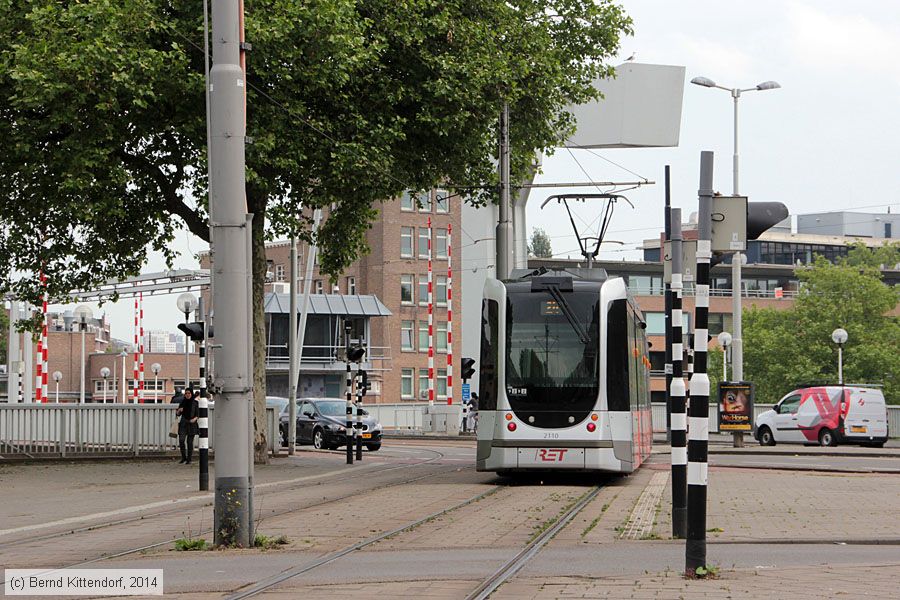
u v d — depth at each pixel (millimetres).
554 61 39219
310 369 103312
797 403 53656
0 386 97250
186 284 56188
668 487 26797
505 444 27531
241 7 16625
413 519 19625
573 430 27375
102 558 15148
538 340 27844
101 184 32531
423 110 35625
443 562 14383
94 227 36875
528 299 28109
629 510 21125
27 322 39281
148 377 122688
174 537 17609
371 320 110250
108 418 39094
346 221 38344
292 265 46594
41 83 30000
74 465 36656
